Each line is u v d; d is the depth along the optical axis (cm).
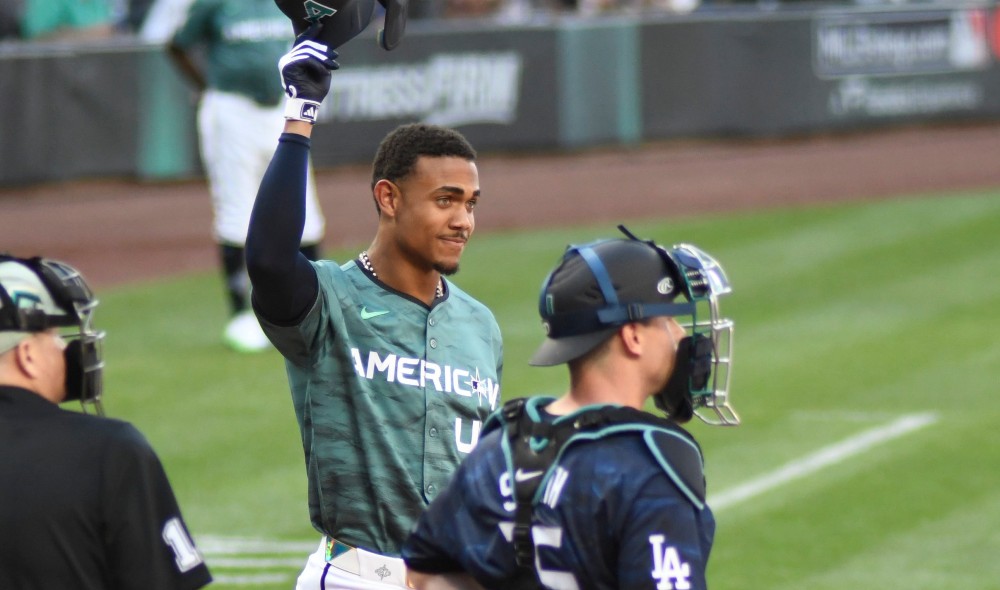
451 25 7112
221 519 2934
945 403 3700
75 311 1309
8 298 1266
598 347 1225
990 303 4816
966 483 3077
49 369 1299
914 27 8206
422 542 1277
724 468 3216
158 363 4172
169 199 6556
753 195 6925
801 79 7938
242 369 4103
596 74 7544
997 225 6112
